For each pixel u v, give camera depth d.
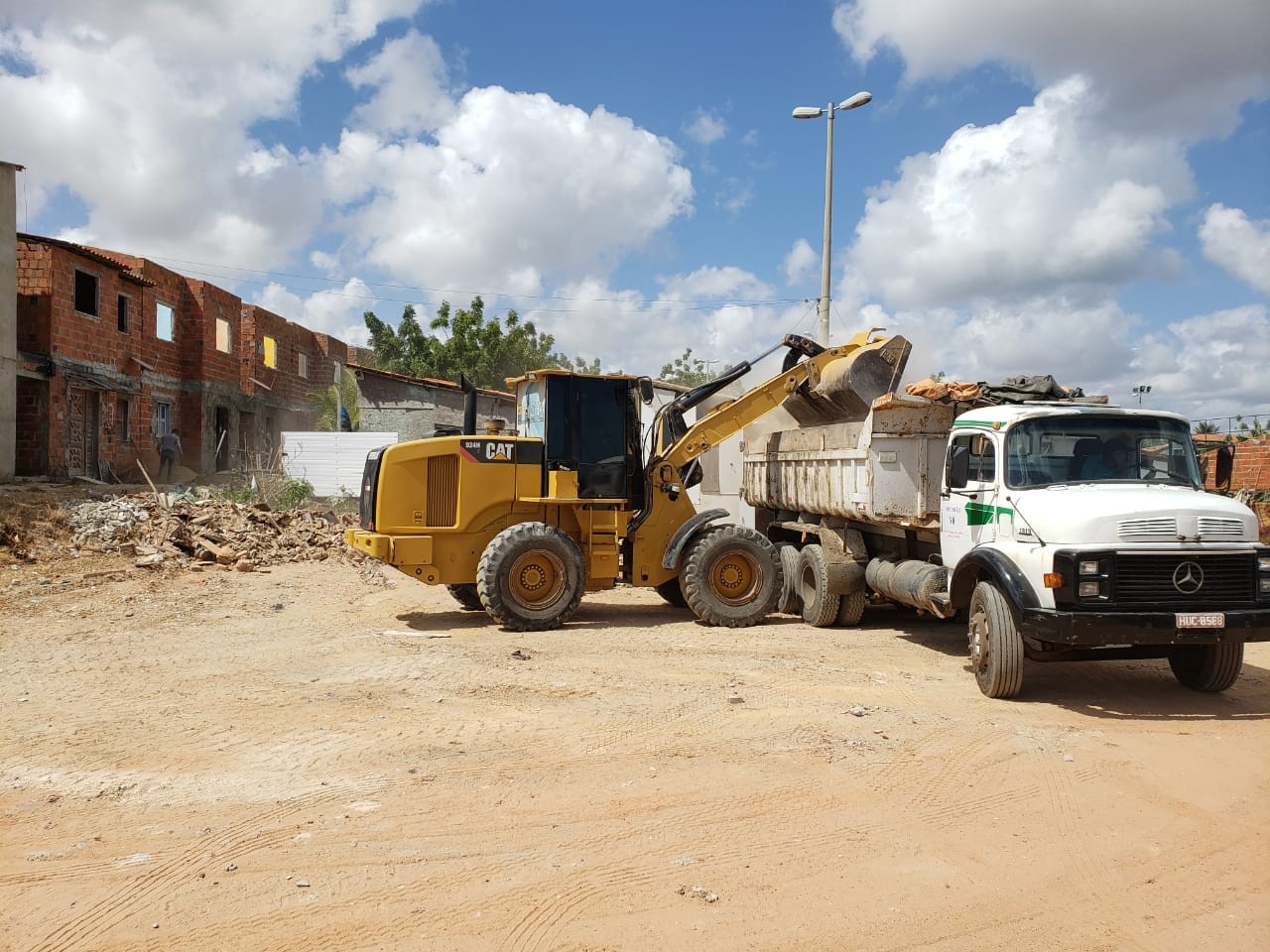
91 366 24.33
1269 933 3.91
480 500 11.55
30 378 22.27
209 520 17.91
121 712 7.22
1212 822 5.06
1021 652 7.49
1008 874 4.43
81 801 5.34
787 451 13.28
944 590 9.42
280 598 13.41
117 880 4.34
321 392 40.28
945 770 5.83
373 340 41.81
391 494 11.24
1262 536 14.47
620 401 12.20
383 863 4.50
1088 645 7.02
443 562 11.56
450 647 9.92
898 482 10.20
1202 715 7.23
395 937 3.82
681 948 3.73
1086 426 8.25
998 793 5.45
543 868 4.45
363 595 14.23
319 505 26.16
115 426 25.86
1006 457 8.18
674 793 5.42
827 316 20.16
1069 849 4.71
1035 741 6.41
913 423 10.21
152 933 3.86
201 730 6.73
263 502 20.42
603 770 5.83
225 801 5.32
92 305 24.83
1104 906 4.12
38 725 6.87
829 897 4.16
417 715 7.11
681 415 12.61
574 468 11.91
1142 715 7.22
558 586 11.25
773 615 12.74
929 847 4.71
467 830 4.90
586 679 8.32
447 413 31.86
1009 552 7.75
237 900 4.13
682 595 13.42
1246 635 7.00
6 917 4.01
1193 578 7.05
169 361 29.20
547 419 11.83
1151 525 7.17
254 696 7.70
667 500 12.34
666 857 4.58
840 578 11.27
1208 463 8.59
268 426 36.22
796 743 6.34
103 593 12.87
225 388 32.12
